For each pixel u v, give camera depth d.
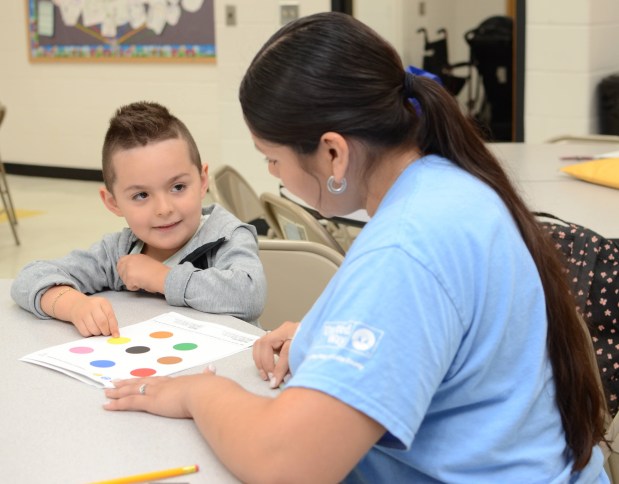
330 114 0.94
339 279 0.91
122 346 1.31
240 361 1.26
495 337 0.92
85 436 1.01
